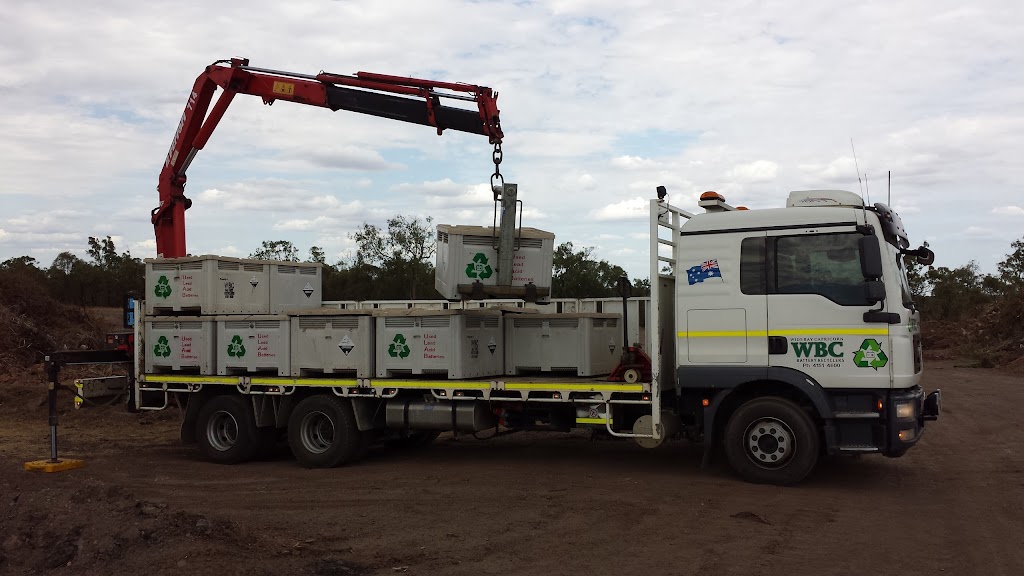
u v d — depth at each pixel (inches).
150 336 465.7
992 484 354.9
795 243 342.3
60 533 253.6
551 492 343.3
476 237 374.6
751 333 345.7
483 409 402.3
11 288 1112.8
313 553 253.8
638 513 304.0
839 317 332.2
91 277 1968.5
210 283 446.6
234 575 223.8
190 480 392.8
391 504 326.6
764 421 347.9
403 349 398.3
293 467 427.8
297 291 500.7
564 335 398.3
